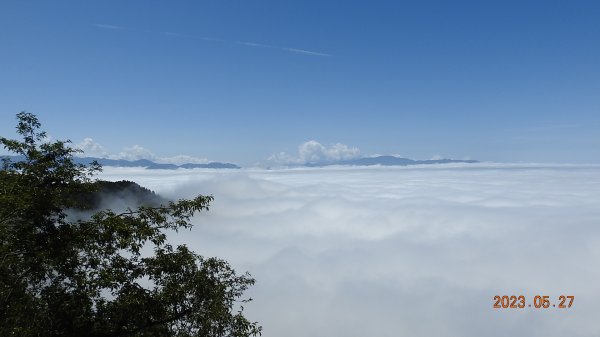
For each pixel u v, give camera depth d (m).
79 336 15.34
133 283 16.64
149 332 15.98
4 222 15.04
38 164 17.17
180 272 17.47
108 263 16.73
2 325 13.88
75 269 16.44
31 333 13.53
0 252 13.95
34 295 15.34
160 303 16.22
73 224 16.91
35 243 15.45
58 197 16.95
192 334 16.59
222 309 16.52
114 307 15.75
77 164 18.73
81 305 14.98
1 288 14.34
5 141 16.88
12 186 15.84
